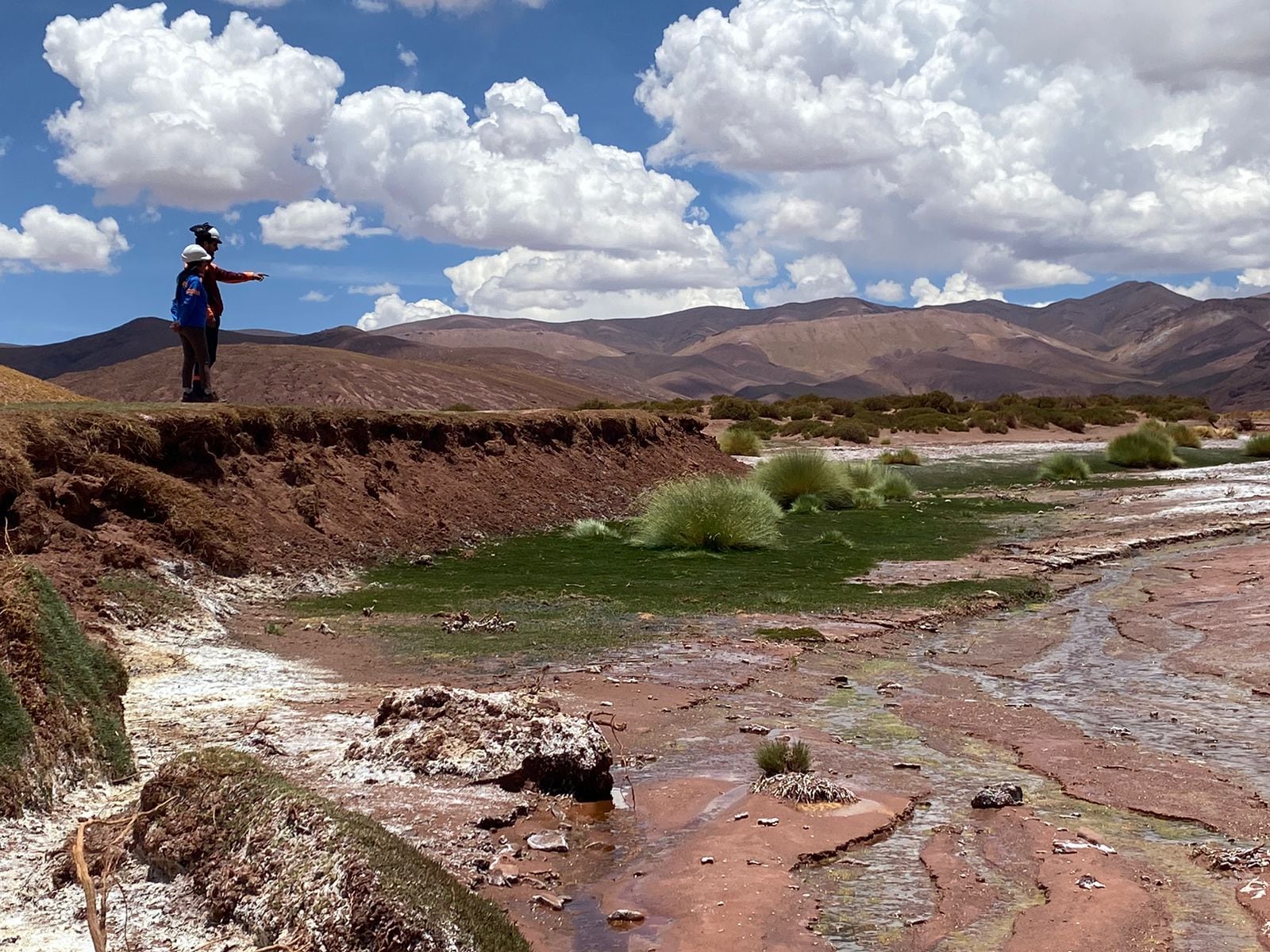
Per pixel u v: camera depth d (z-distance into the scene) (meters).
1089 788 7.95
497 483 24.66
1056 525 24.77
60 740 6.80
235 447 18.53
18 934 4.79
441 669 11.58
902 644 13.73
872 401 72.94
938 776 8.35
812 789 7.56
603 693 10.67
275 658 11.95
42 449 15.02
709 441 37.12
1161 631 14.32
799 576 18.34
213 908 5.00
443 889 4.86
